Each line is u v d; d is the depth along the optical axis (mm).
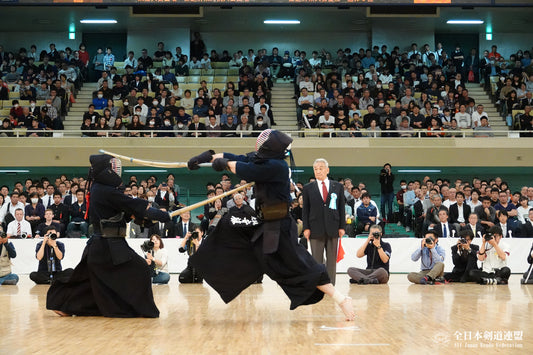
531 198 17234
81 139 20562
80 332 4609
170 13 26172
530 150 20719
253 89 23969
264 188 4992
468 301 7359
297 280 5008
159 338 4289
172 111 22016
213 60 27609
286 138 4980
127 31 28984
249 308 6578
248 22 28141
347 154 20531
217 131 20281
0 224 14078
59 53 27188
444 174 22422
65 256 13227
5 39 29359
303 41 29609
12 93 24266
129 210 5570
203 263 5191
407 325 4965
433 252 11125
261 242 5035
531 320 5328
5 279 11406
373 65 25453
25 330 4727
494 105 24859
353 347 3871
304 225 9062
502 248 11414
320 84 23781
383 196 18875
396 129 21484
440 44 28000
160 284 11422
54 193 17422
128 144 20531
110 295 5602
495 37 29375
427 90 23766
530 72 25844
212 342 4098
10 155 20453
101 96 23422
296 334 4477
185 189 18859
